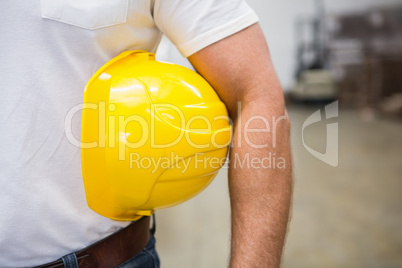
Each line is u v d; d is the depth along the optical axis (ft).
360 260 8.08
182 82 1.75
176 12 1.81
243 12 1.81
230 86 1.84
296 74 38.58
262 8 42.16
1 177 1.69
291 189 1.85
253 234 1.74
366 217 10.60
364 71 39.04
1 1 1.64
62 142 1.76
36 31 1.67
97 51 1.76
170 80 1.73
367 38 41.98
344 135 24.82
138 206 1.77
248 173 1.75
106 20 1.73
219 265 7.72
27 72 1.69
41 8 1.65
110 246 1.93
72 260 1.83
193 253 8.26
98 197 1.74
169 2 1.81
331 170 16.07
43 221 1.76
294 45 42.73
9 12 1.65
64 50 1.71
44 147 1.73
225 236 9.15
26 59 1.68
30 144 1.71
